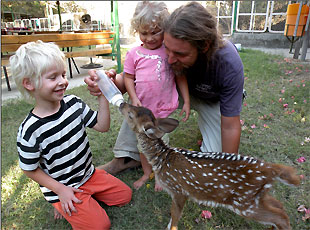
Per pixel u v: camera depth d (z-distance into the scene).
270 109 4.92
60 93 2.35
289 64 8.02
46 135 2.38
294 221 2.61
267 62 8.32
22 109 5.56
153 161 2.72
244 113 4.87
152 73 2.89
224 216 2.79
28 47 2.24
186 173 2.49
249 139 4.02
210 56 2.59
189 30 2.26
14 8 13.48
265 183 2.26
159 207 2.96
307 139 3.85
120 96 2.86
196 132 4.43
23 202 3.04
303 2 8.73
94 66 10.15
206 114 3.55
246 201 2.33
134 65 3.01
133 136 3.39
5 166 3.61
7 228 2.72
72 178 2.64
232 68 2.69
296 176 2.22
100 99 2.85
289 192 2.97
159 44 2.93
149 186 3.21
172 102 3.00
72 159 2.58
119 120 4.89
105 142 4.16
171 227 2.62
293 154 3.55
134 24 2.84
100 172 2.96
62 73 2.36
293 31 9.20
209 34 2.35
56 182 2.50
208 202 2.53
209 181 2.39
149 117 2.68
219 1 13.09
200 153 2.55
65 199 2.50
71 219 2.57
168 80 2.91
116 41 8.62
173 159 2.59
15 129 4.70
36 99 2.38
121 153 3.39
